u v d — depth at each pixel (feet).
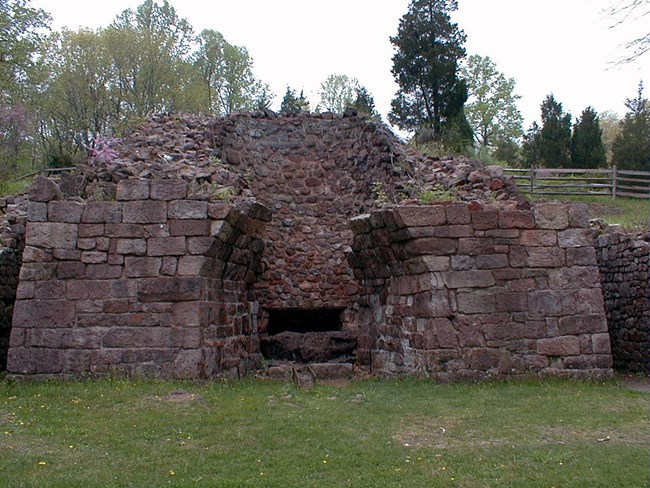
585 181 89.10
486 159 81.82
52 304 31.42
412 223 33.17
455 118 108.47
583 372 33.40
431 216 33.35
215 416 24.62
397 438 22.49
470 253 33.50
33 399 27.12
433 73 112.16
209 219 32.30
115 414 24.85
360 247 40.29
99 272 31.78
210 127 48.91
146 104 123.95
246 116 50.65
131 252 31.94
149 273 31.89
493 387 31.19
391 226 34.40
